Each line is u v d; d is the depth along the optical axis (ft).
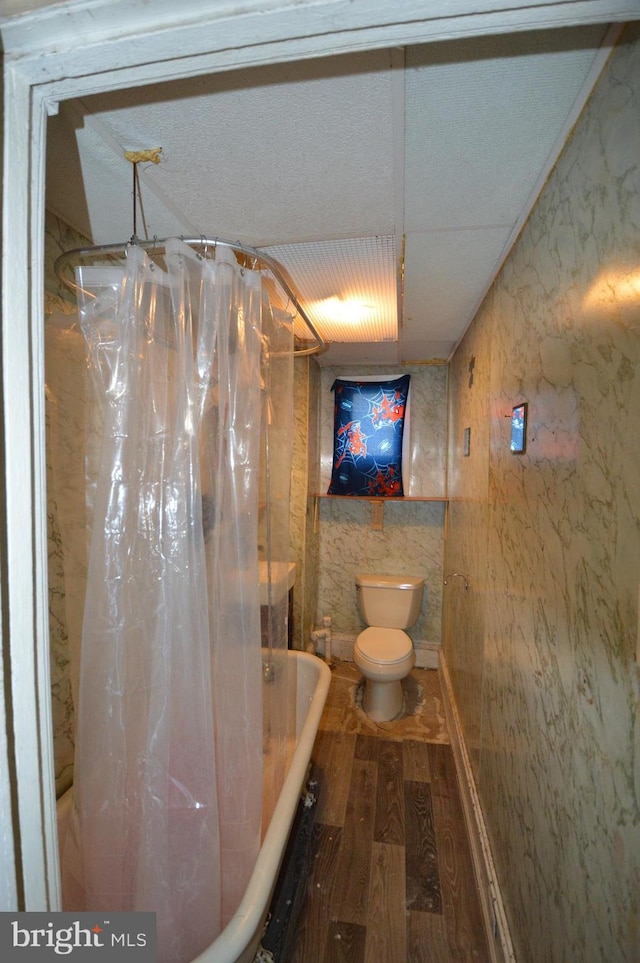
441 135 2.86
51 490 3.66
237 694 3.67
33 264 1.61
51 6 1.48
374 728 7.70
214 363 3.35
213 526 3.53
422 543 9.92
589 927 2.34
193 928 3.21
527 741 3.54
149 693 3.31
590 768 2.39
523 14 1.44
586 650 2.48
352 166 3.19
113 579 3.21
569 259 2.84
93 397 3.35
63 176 3.31
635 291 2.03
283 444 4.31
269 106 2.60
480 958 4.14
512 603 4.07
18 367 1.55
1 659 1.52
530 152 3.02
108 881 3.28
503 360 4.61
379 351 8.66
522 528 3.81
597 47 2.23
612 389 2.24
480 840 4.87
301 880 4.89
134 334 3.12
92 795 3.30
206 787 3.31
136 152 3.04
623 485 2.11
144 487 3.26
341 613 10.34
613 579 2.19
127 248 3.13
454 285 5.36
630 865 1.95
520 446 3.88
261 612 4.27
